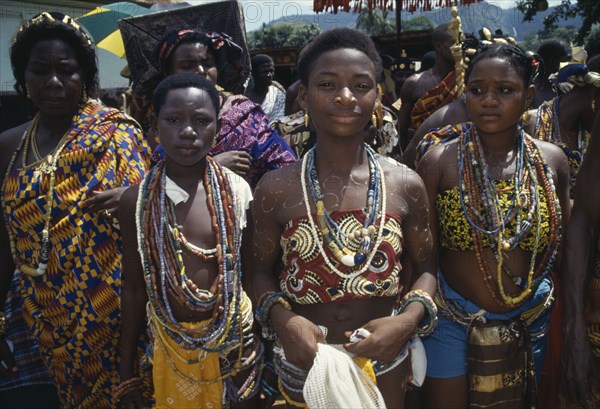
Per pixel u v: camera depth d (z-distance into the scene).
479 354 2.60
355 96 2.15
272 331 2.40
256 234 2.41
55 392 3.46
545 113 3.79
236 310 2.48
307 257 2.23
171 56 3.25
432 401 2.77
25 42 2.82
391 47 10.58
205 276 2.47
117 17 7.27
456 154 2.64
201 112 2.39
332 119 2.17
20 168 2.89
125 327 2.63
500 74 2.48
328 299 2.22
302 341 2.12
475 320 2.62
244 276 2.65
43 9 7.96
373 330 2.14
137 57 3.91
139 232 2.44
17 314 3.37
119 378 2.93
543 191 2.57
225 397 2.57
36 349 3.42
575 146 3.75
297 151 4.20
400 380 2.34
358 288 2.20
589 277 2.55
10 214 2.88
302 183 2.27
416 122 5.12
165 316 2.43
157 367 2.51
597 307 2.56
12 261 3.08
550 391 3.09
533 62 2.60
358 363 2.17
